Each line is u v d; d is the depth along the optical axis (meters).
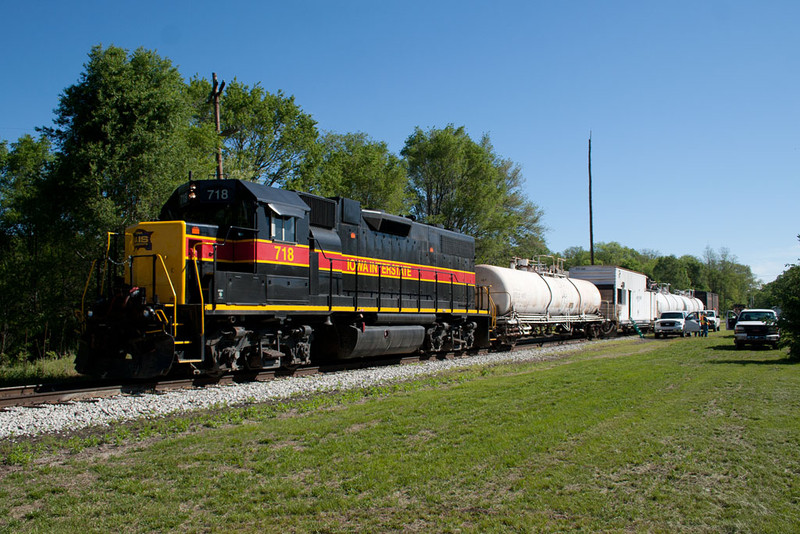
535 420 8.92
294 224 14.08
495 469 6.53
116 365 11.91
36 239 22.94
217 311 12.08
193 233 12.28
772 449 7.37
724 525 5.05
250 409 9.97
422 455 7.05
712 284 129.25
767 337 25.03
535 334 28.58
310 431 8.40
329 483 6.17
